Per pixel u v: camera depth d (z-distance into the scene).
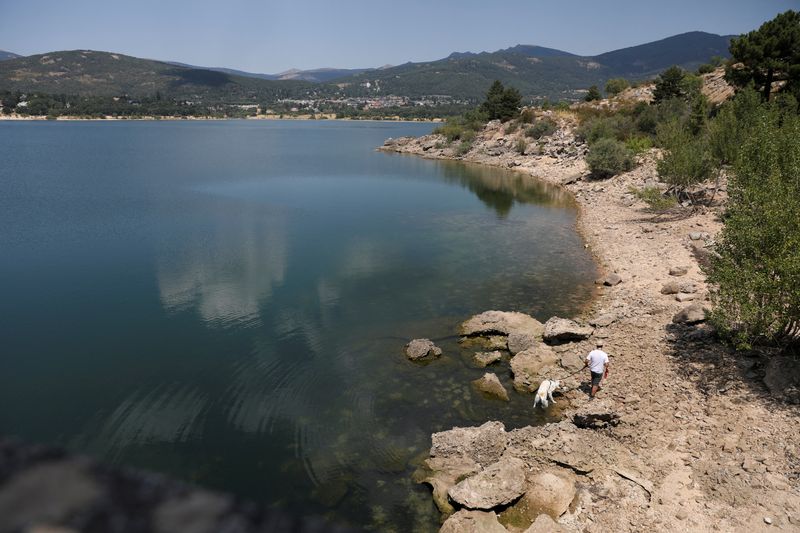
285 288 29.12
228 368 20.44
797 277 15.34
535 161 84.00
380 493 13.97
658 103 84.31
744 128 36.62
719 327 17.56
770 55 54.84
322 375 19.84
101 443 16.03
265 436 16.30
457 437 15.19
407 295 27.95
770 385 15.73
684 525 11.59
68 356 21.45
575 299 27.02
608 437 15.16
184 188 63.47
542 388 17.58
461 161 97.12
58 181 67.62
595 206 49.81
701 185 42.81
